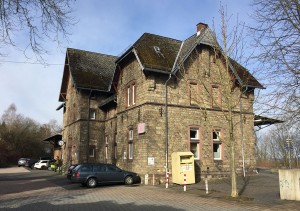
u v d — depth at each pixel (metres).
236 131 24.83
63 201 14.01
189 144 22.83
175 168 21.11
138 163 22.28
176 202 13.40
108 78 33.25
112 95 30.91
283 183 13.95
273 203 12.84
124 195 15.88
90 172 20.44
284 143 29.33
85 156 30.28
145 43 23.92
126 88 25.61
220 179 23.14
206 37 23.95
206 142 23.53
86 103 31.28
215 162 23.59
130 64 25.06
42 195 16.33
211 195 15.51
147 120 21.72
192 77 23.73
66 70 36.56
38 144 75.12
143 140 21.84
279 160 40.25
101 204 13.04
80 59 34.34
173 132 22.39
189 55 23.81
